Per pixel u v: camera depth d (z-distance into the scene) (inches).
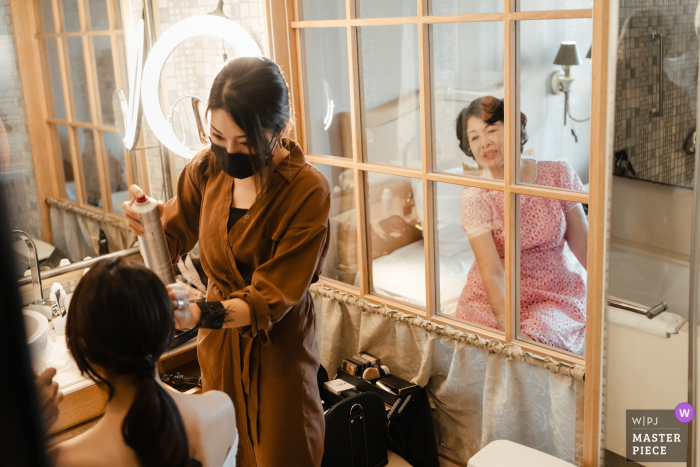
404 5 69.5
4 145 30.3
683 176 53.4
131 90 71.3
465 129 67.7
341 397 75.5
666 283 55.3
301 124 85.4
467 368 72.4
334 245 86.7
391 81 73.2
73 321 30.4
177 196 53.9
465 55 65.6
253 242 48.0
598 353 58.4
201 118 80.4
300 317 50.6
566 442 64.3
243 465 54.7
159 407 31.4
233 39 64.0
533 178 63.9
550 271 66.5
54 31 69.1
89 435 31.1
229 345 51.3
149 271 31.6
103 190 76.6
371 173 78.7
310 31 80.7
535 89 61.5
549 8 58.7
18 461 6.2
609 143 53.3
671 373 57.2
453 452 78.7
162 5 77.7
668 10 51.3
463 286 73.0
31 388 6.3
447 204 71.8
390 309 78.8
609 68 52.0
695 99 51.3
